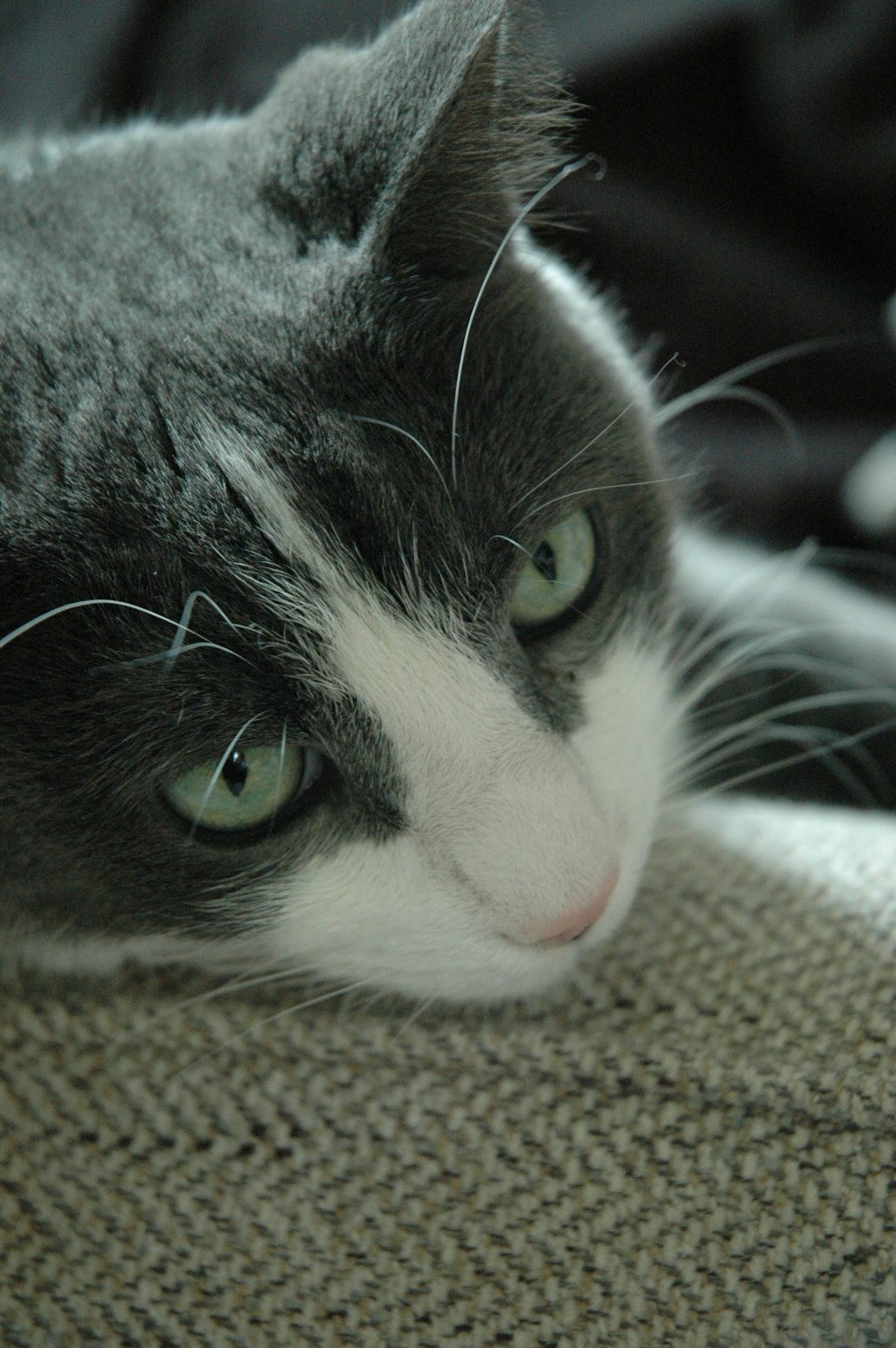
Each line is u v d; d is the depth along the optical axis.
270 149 0.41
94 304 0.40
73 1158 0.37
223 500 0.38
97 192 0.43
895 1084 0.36
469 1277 0.37
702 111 0.56
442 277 0.40
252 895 0.40
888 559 0.53
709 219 0.56
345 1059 0.38
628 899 0.40
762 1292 0.36
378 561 0.39
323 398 0.39
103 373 0.39
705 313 0.56
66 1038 0.38
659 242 0.55
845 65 0.52
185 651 0.38
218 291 0.40
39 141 0.47
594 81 0.54
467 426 0.40
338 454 0.39
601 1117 0.37
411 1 0.51
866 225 0.57
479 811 0.39
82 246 0.41
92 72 0.55
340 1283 0.37
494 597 0.40
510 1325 0.36
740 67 0.55
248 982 0.40
